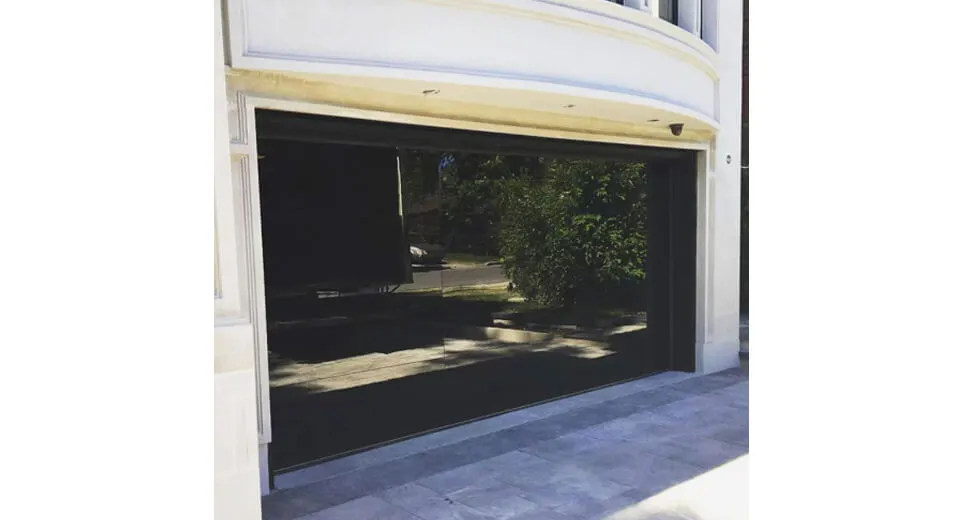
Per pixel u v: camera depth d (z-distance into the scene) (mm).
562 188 12992
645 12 7152
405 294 11141
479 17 5695
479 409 7684
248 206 5039
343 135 5914
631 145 8359
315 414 7508
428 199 10992
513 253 12883
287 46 4867
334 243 9836
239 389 3555
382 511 4977
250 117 5043
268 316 9742
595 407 7734
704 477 5586
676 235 9453
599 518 4828
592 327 12883
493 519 4828
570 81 6320
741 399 7969
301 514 4930
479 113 6605
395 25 5270
